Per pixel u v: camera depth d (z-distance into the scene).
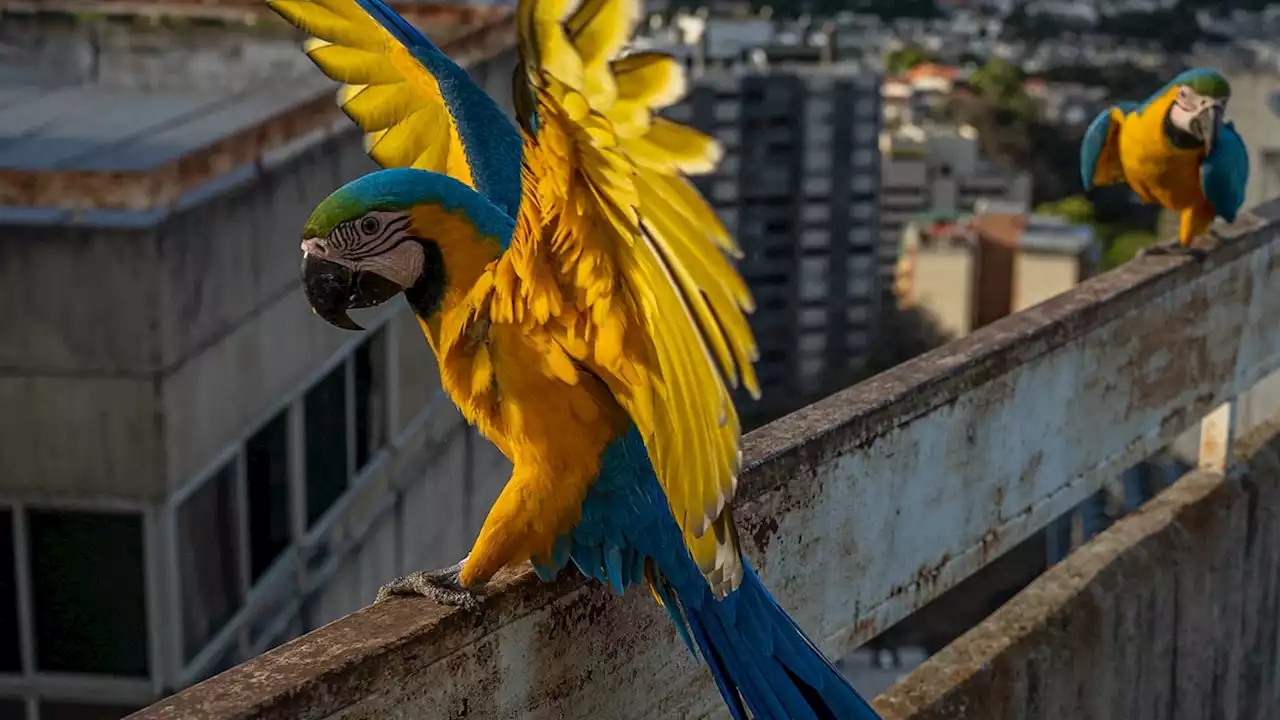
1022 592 3.86
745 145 27.25
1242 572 4.41
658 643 2.49
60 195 4.79
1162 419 3.90
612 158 1.64
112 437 5.00
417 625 2.05
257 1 7.75
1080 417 3.53
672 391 1.81
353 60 2.58
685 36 32.09
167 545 5.07
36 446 5.01
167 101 7.21
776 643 2.24
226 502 5.51
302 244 2.13
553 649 2.27
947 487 3.12
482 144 2.42
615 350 1.94
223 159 5.20
